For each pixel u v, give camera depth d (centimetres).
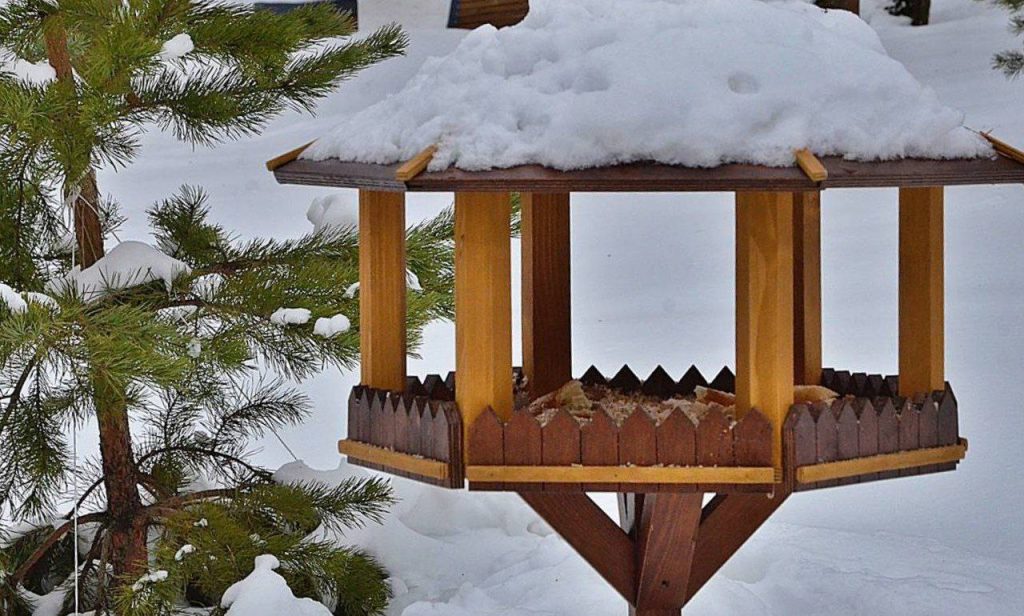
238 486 701
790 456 434
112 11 631
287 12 697
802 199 552
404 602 718
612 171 412
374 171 445
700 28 452
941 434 466
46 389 643
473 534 807
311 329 651
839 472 442
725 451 437
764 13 466
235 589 628
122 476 684
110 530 685
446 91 451
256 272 678
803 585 718
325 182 467
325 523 701
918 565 753
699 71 431
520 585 715
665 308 1291
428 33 2323
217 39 650
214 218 1620
